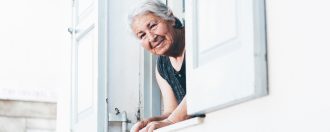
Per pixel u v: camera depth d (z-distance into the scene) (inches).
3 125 255.1
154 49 154.7
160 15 153.3
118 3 170.4
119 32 169.8
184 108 141.3
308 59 84.3
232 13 98.5
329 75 80.0
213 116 110.7
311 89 83.5
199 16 109.8
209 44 105.9
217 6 103.3
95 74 164.7
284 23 89.7
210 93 104.5
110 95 166.2
